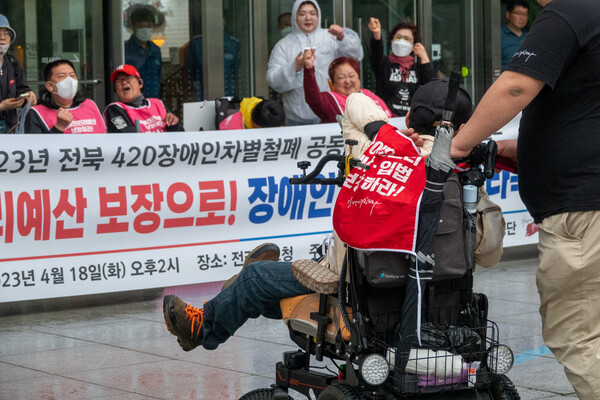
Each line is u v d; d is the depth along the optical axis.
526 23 15.16
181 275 9.02
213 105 10.39
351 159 4.46
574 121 4.36
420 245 4.25
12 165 8.26
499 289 9.46
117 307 8.88
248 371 6.65
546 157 4.43
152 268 8.88
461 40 14.87
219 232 9.19
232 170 9.21
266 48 12.95
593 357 4.41
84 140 8.52
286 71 11.54
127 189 8.73
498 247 4.59
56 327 8.09
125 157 8.70
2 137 8.22
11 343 7.54
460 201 4.39
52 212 8.42
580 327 4.45
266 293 4.91
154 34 12.37
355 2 13.75
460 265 4.41
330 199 9.73
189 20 12.54
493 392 4.57
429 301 4.47
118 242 8.73
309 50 10.26
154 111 9.87
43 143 8.36
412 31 11.88
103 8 12.15
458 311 4.60
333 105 10.38
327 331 4.74
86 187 8.57
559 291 4.48
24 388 6.28
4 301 8.27
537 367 6.68
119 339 7.64
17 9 11.70
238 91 12.90
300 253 9.60
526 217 11.05
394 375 4.36
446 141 4.20
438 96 4.60
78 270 8.57
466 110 4.66
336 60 10.59
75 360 7.00
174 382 6.39
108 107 9.71
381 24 14.00
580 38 4.26
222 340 5.15
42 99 9.23
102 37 12.20
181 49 12.54
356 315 4.45
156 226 8.88
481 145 4.55
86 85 12.19
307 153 9.59
